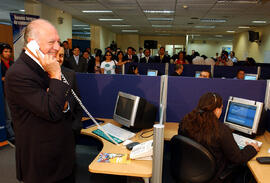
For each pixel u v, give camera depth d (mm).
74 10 7020
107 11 7004
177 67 3803
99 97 2311
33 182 953
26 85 840
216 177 1359
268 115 1968
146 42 9188
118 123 2135
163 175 2219
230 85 2072
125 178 1951
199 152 1281
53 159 977
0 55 3545
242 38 11867
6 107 3215
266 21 8070
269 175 1241
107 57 4617
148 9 6473
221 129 1308
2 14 8570
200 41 17531
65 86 893
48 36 876
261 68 4309
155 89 2191
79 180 2092
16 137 942
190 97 2150
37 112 852
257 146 1533
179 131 1487
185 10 6434
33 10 5965
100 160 1384
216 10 6285
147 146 1438
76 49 4828
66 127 1025
